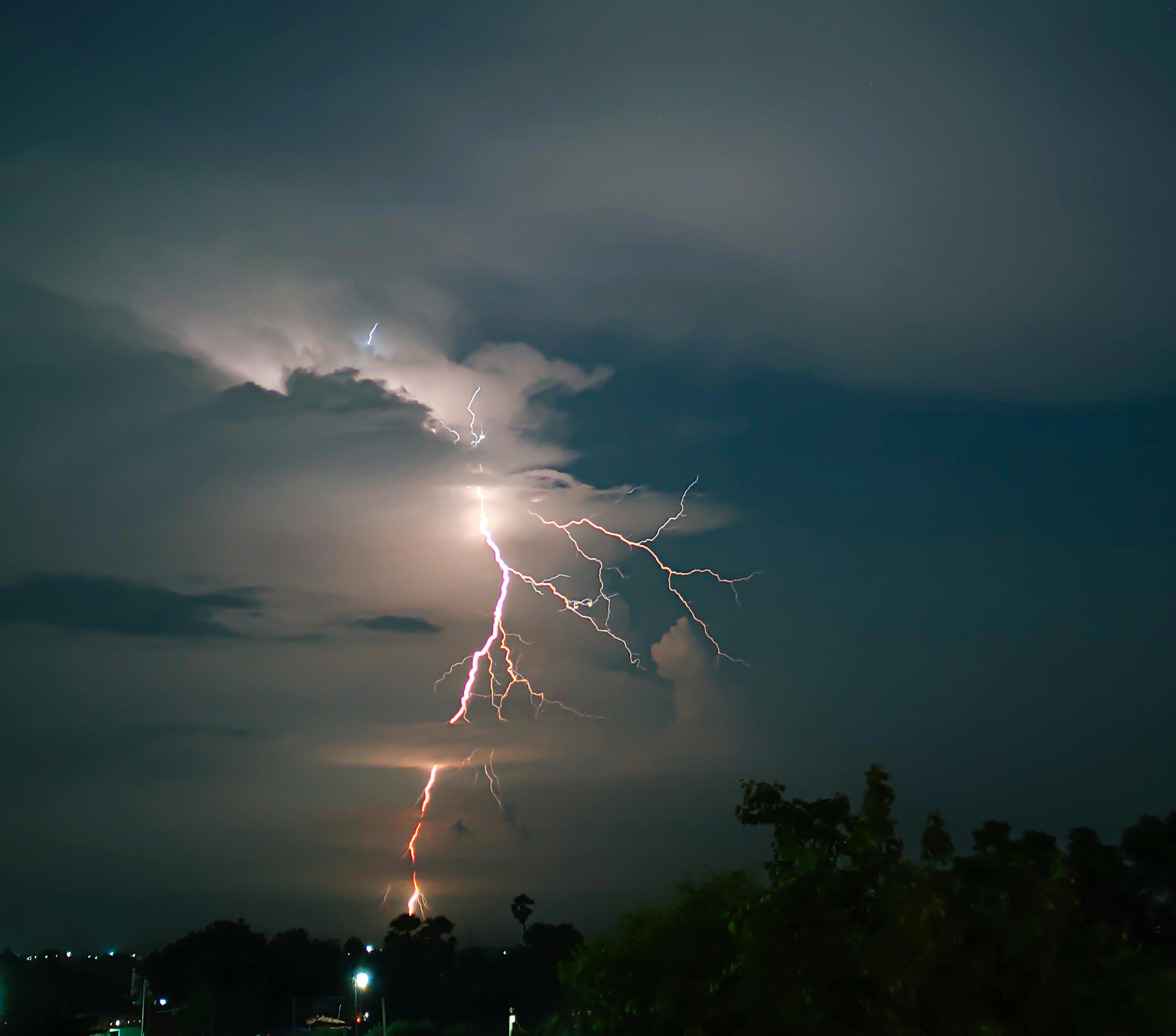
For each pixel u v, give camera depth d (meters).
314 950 81.06
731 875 12.26
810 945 9.01
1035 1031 8.78
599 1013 12.24
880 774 10.06
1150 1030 8.76
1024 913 9.30
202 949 69.31
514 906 76.44
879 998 8.66
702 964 11.33
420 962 71.25
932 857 9.59
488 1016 58.91
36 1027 50.81
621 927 12.31
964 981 8.84
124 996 72.62
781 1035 9.10
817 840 10.34
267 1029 66.94
